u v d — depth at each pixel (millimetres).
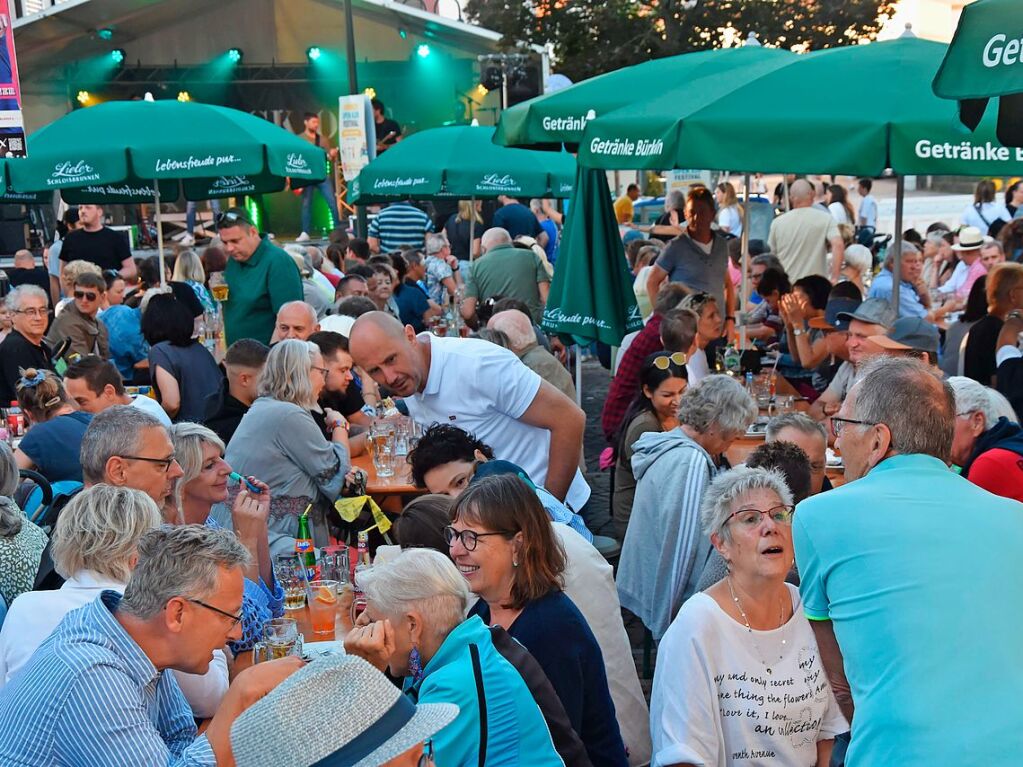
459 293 13656
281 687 2129
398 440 7500
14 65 5984
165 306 8047
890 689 2678
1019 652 2645
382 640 3143
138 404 6645
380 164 12930
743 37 27109
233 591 3037
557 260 8695
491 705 2918
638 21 27609
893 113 6020
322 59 23547
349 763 2047
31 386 6168
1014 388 6391
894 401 3018
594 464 10578
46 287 15422
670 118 6512
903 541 2811
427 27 23109
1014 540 2799
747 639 3482
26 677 2900
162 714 3270
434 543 3914
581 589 3998
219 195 13547
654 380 6168
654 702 3551
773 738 3465
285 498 5777
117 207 22875
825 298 8828
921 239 16281
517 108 8836
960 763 2531
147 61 23016
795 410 7820
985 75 3920
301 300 9086
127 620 2977
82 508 3602
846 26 26922
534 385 5520
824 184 19969
